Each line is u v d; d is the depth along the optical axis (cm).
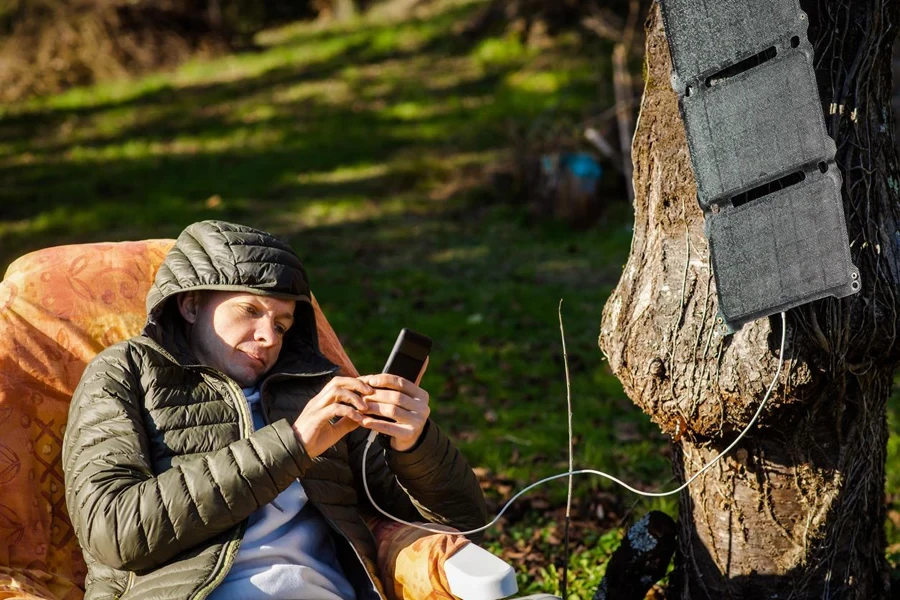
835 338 252
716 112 236
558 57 1437
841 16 254
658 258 271
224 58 1848
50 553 266
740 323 241
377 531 277
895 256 262
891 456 482
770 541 282
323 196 1123
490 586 232
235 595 240
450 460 265
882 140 264
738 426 267
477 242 951
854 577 288
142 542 228
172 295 268
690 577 299
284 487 236
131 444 243
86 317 291
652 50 271
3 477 263
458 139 1261
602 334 288
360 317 749
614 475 475
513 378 623
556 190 985
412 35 1789
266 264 265
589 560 382
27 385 275
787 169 228
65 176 1270
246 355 266
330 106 1497
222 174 1238
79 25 1784
